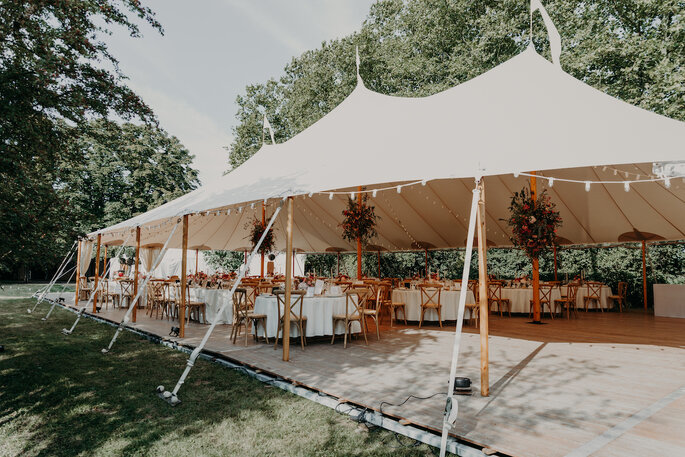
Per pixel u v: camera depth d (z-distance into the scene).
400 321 9.38
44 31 3.80
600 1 13.18
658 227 10.04
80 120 4.29
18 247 3.62
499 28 13.62
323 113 20.36
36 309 11.86
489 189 10.40
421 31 17.27
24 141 3.79
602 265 13.25
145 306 11.86
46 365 5.30
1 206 3.39
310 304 6.31
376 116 7.45
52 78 3.71
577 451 2.64
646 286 12.29
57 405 3.87
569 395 3.79
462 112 5.64
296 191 5.30
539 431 2.96
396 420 3.27
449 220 11.99
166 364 5.34
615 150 4.14
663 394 3.81
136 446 3.03
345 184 4.91
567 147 4.29
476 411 3.37
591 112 4.98
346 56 18.70
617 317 9.93
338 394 3.82
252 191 6.36
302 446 2.98
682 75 10.34
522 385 4.11
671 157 3.86
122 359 5.64
